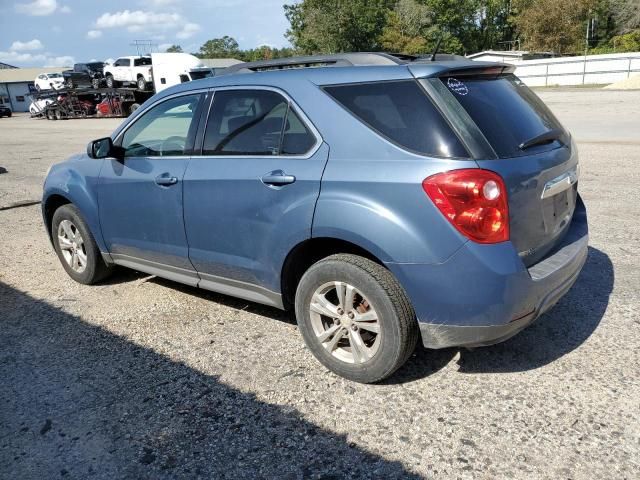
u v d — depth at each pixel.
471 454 2.67
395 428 2.89
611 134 13.29
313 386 3.32
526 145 3.07
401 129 2.97
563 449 2.66
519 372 3.35
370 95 3.11
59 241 5.23
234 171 3.59
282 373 3.48
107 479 2.64
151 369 3.60
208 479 2.61
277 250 3.42
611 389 3.12
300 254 3.46
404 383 3.29
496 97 3.16
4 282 5.42
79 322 4.38
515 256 2.86
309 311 3.40
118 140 4.51
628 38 57.50
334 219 3.08
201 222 3.83
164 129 4.14
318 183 3.16
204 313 4.44
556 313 4.07
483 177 2.76
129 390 3.37
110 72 34.28
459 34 72.88
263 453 2.77
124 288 5.08
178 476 2.64
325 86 3.29
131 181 4.28
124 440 2.91
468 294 2.83
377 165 2.98
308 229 3.22
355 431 2.89
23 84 72.25
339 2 57.53
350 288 3.18
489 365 3.44
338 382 3.35
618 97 25.44
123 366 3.65
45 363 3.75
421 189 2.83
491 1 78.50
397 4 66.00
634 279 4.61
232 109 3.73
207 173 3.74
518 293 2.86
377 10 60.69
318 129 3.25
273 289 3.58
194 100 3.99
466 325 2.89
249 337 3.98
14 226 7.77
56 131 25.95
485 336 2.91
